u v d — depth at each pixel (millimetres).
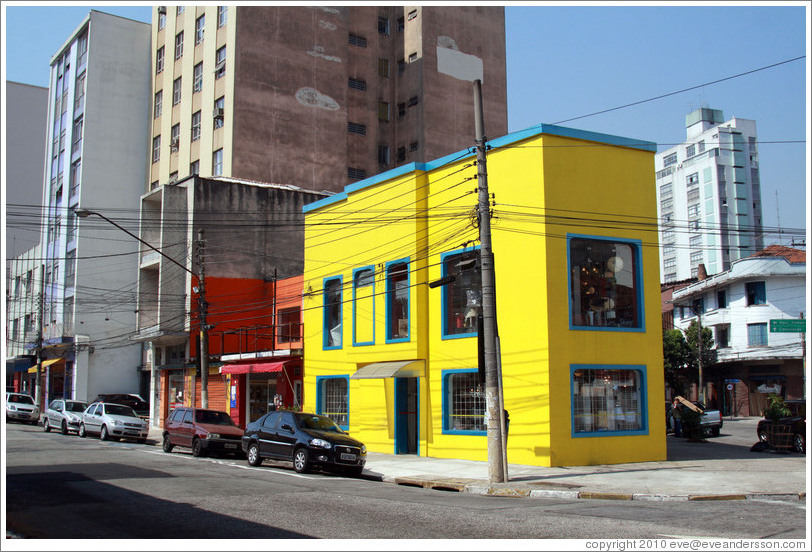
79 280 47312
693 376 56156
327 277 27266
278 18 45031
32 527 9953
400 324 23859
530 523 10703
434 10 51688
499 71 53688
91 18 50188
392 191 24500
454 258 22500
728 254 90250
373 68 51875
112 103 50219
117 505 11938
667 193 99500
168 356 41062
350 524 10461
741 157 92938
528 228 20062
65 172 52219
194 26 47000
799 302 50469
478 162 17656
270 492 14055
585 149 20578
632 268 21047
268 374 32375
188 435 24109
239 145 42125
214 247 37750
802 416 22766
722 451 23234
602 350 19953
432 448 22328
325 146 45719
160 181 48594
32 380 58219
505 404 20094
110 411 31109
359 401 25234
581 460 19156
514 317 20172
